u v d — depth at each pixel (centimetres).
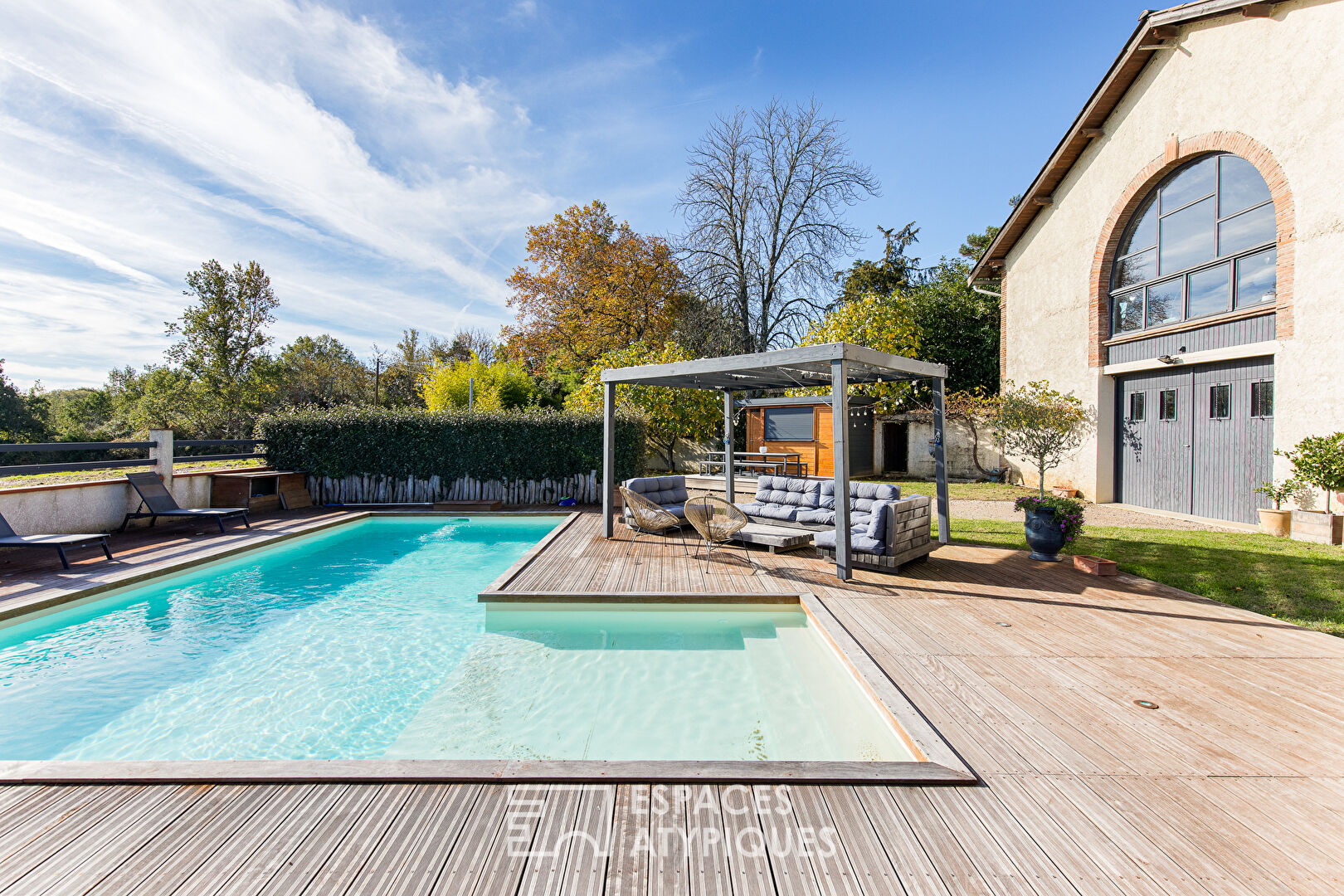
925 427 1689
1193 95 942
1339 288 742
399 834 217
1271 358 848
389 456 1205
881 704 327
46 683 418
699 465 1689
